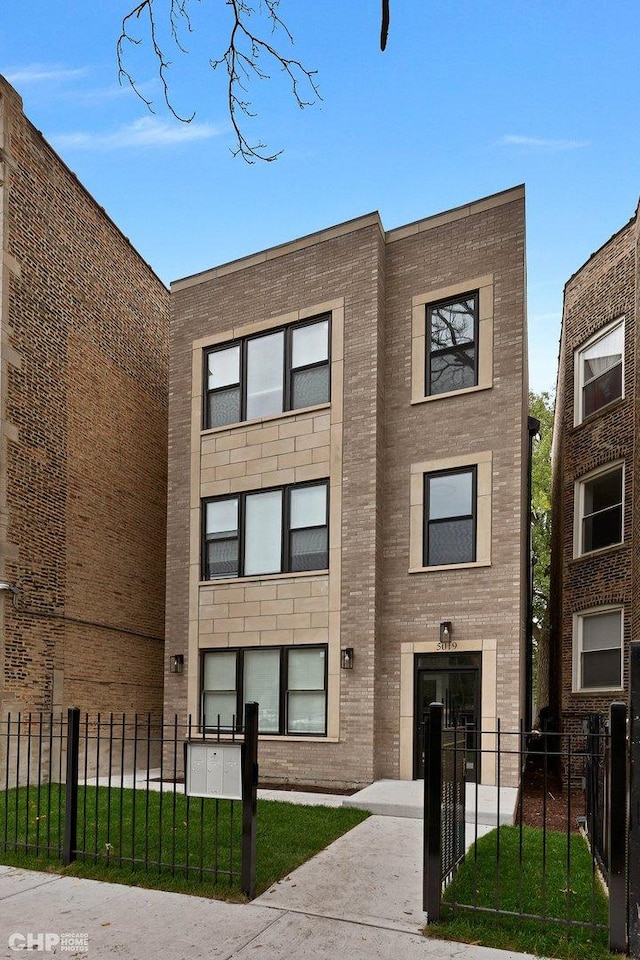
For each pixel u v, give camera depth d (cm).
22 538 1252
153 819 841
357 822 885
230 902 592
